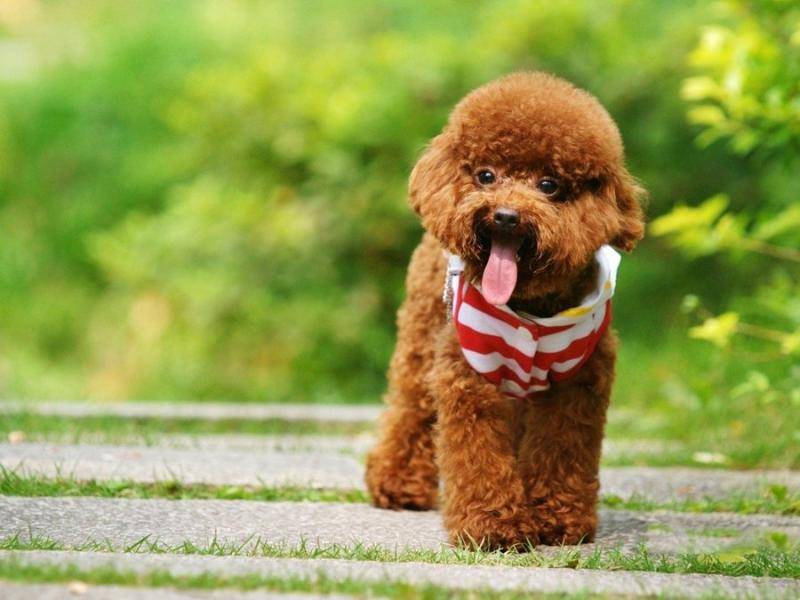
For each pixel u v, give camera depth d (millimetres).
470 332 4816
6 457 6340
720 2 7180
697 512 5785
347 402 10859
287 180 11664
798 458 6934
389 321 11383
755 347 9555
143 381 11680
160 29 15180
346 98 11164
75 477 5859
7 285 13391
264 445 7582
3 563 3670
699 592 3830
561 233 4664
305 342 11164
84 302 13250
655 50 11258
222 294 11344
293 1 14664
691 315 11086
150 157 13539
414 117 11133
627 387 9562
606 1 11375
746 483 6461
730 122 7031
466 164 4875
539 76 5109
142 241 11961
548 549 4891
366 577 3840
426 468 5676
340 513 5523
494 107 4828
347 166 11125
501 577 3998
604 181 4852
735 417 8062
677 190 11359
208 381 11352
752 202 11312
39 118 14641
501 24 11414
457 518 4828
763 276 11258
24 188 14227
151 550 4340
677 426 8117
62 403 9484
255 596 3537
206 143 11852
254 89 11641
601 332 4961
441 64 11258
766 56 6863
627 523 5504
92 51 15711
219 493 5867
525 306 5000
